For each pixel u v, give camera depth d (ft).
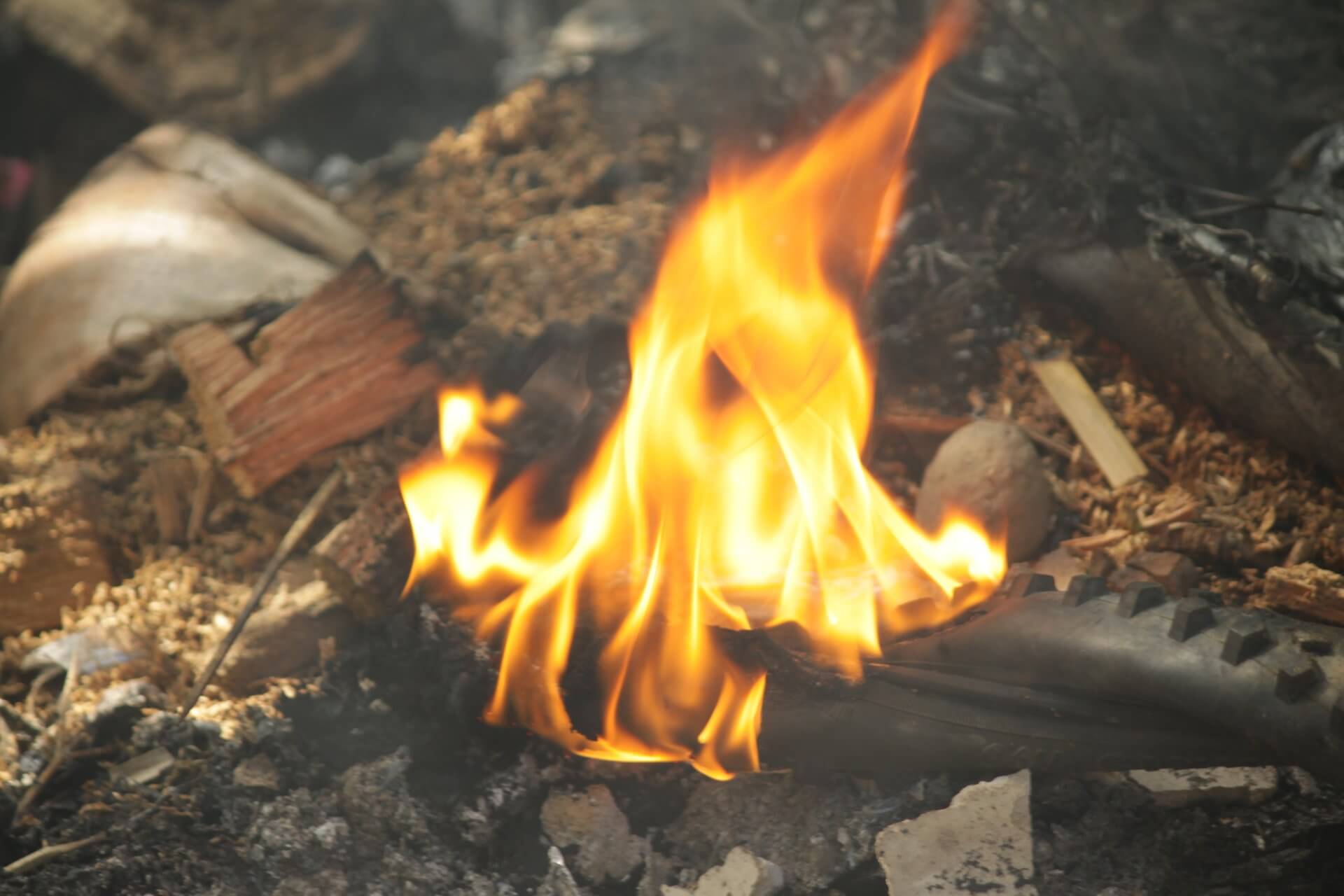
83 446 17.44
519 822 12.61
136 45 30.63
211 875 12.52
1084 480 15.98
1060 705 11.47
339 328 17.06
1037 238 17.26
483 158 24.09
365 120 31.96
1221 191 17.63
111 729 14.15
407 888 12.09
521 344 17.37
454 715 13.12
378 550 14.62
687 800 12.81
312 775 13.32
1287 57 22.54
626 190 22.13
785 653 12.26
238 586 16.10
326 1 31.63
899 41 21.42
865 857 11.79
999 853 11.34
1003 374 17.16
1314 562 14.51
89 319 18.89
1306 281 16.15
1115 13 21.99
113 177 22.04
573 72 25.23
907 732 11.93
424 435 17.17
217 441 16.72
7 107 31.24
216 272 19.75
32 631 15.70
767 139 21.21
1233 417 15.74
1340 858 11.46
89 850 12.79
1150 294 16.19
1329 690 10.02
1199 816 12.03
